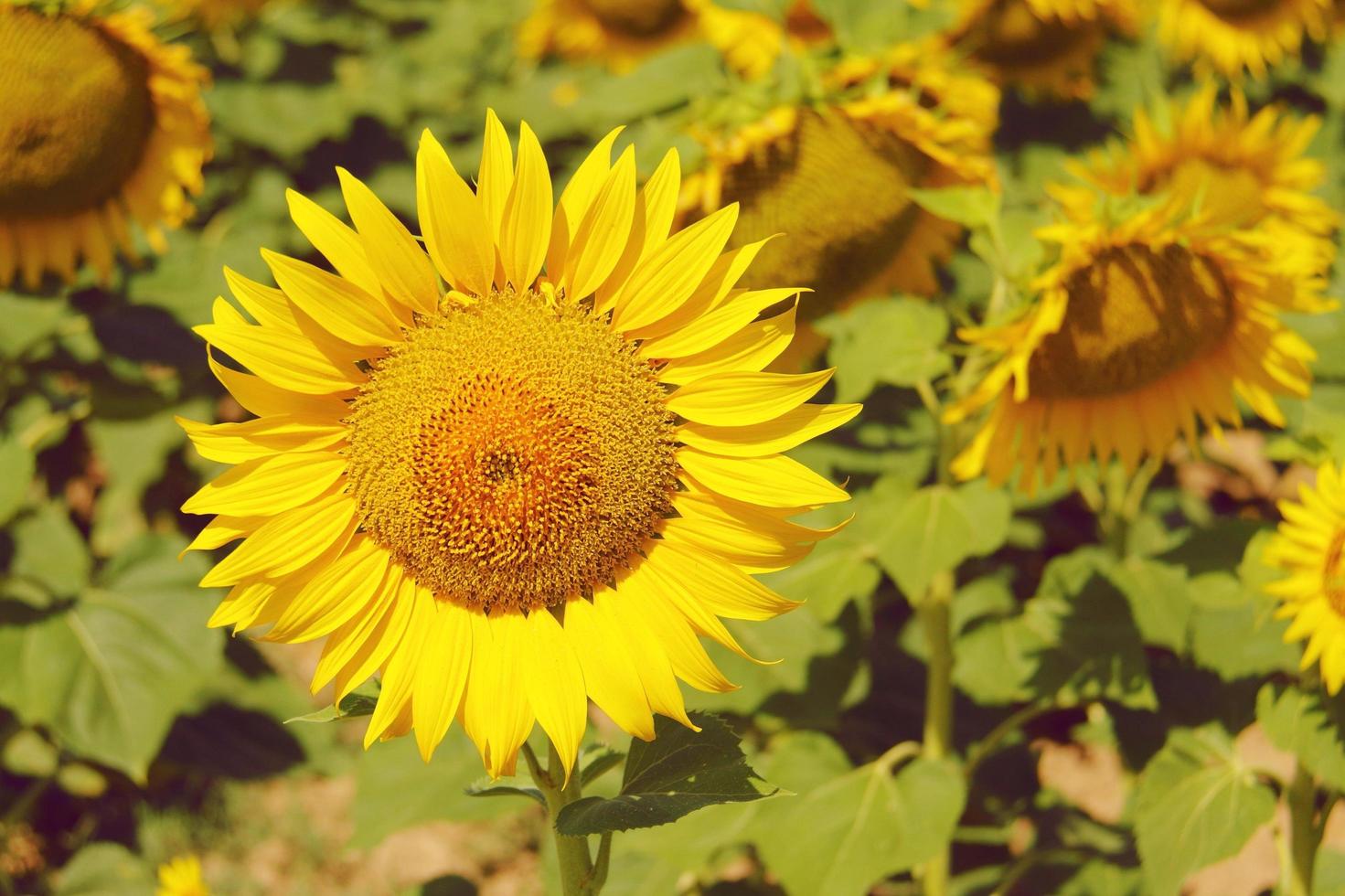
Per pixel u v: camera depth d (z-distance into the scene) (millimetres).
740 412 2082
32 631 3963
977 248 3012
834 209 3293
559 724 2064
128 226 4047
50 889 4484
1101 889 3707
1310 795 3127
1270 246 2912
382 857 4812
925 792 3295
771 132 3201
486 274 2109
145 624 4039
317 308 2037
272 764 4613
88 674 3924
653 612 2119
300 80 5734
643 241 2096
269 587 2094
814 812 3303
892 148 3328
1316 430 2936
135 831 4754
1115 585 3297
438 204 2039
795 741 3463
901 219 3371
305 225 2025
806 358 3625
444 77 6820
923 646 4402
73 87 3650
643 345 2133
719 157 3193
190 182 3986
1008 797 4145
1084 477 4121
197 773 4559
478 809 3277
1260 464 6000
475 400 2066
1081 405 3121
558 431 2068
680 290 2076
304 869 4715
